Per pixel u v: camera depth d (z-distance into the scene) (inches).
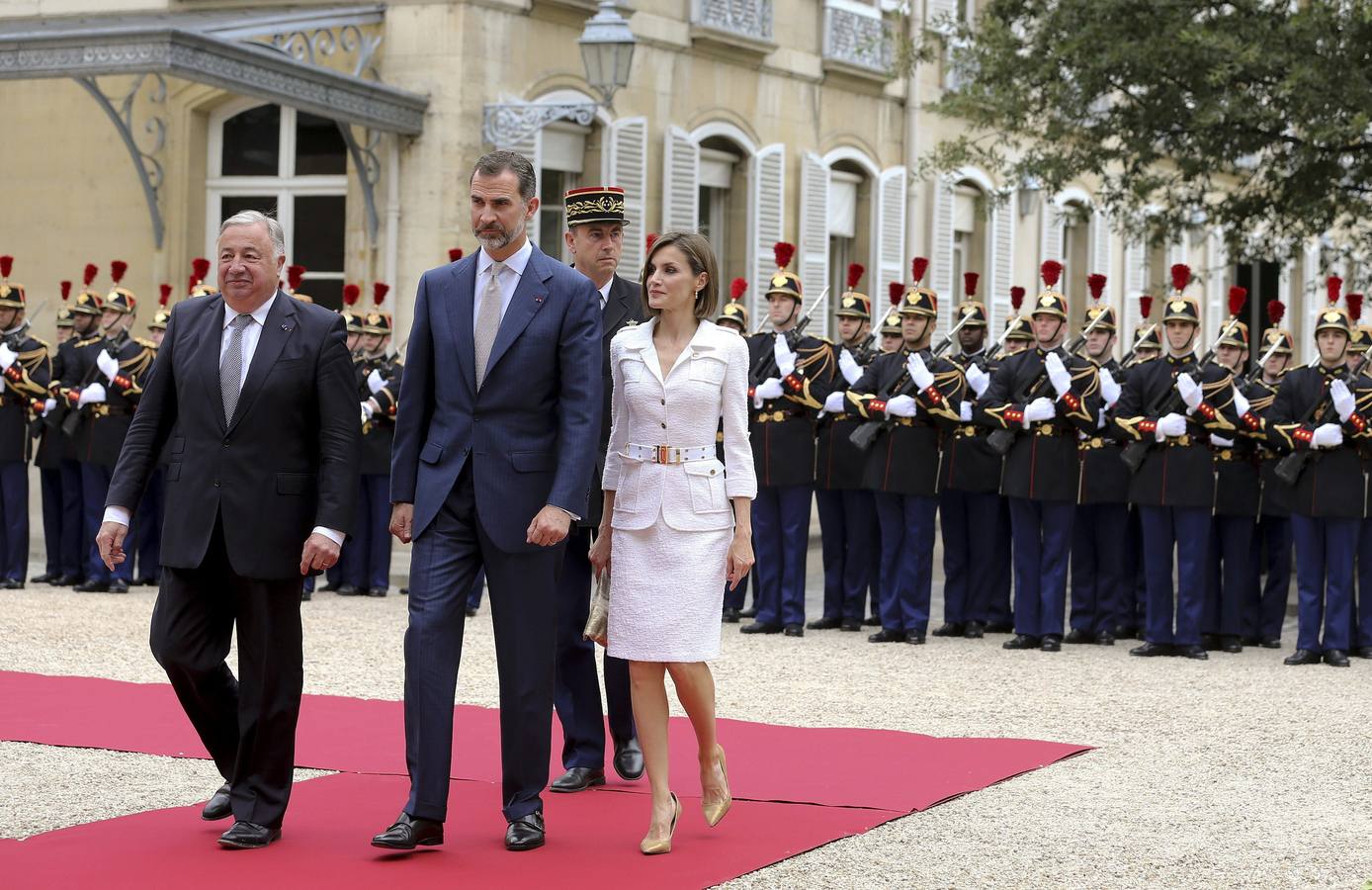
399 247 762.8
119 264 666.8
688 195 856.9
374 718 400.8
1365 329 575.5
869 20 966.4
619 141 814.5
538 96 786.8
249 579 288.8
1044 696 453.7
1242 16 706.2
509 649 295.6
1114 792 339.3
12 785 333.4
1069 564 584.7
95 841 291.7
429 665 289.4
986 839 301.6
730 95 887.1
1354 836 308.8
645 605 293.7
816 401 571.8
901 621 565.9
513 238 298.4
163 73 659.4
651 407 299.0
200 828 301.4
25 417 661.3
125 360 652.7
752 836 301.3
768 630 578.9
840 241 988.6
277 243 298.2
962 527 590.9
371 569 659.4
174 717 398.3
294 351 292.8
